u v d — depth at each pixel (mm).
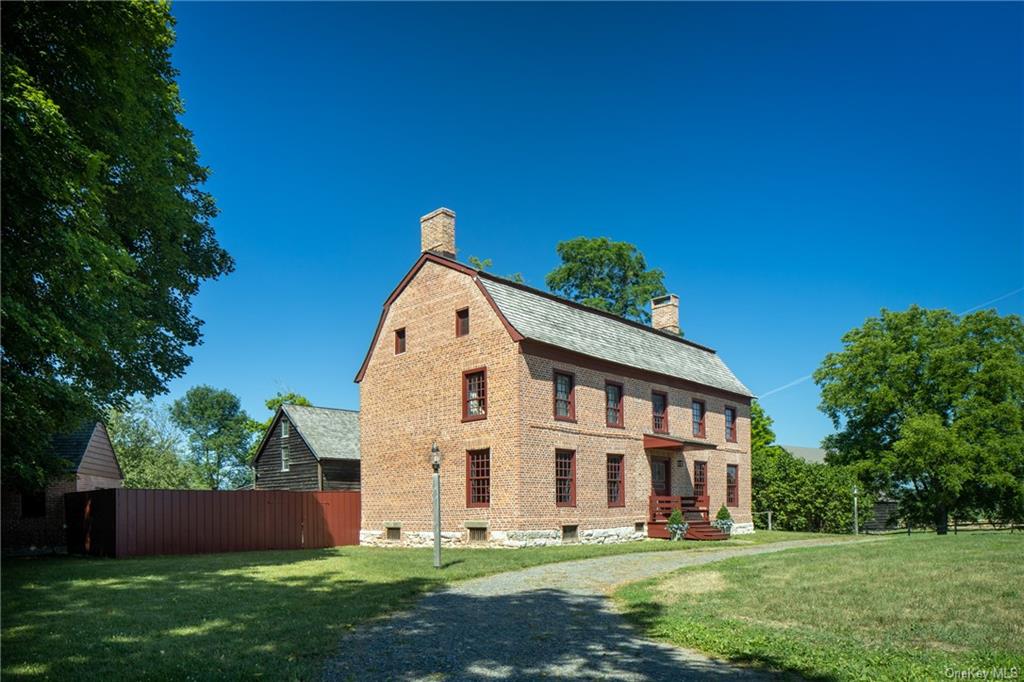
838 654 7770
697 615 10016
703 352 34750
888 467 34156
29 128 10273
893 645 8062
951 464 31969
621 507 25766
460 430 23953
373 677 7230
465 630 9477
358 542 27438
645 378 28031
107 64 12688
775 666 7477
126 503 21141
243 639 8664
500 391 22859
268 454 39219
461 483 23688
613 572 15562
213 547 23078
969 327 34125
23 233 11242
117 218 18531
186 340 26844
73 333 12398
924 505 35281
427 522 24688
